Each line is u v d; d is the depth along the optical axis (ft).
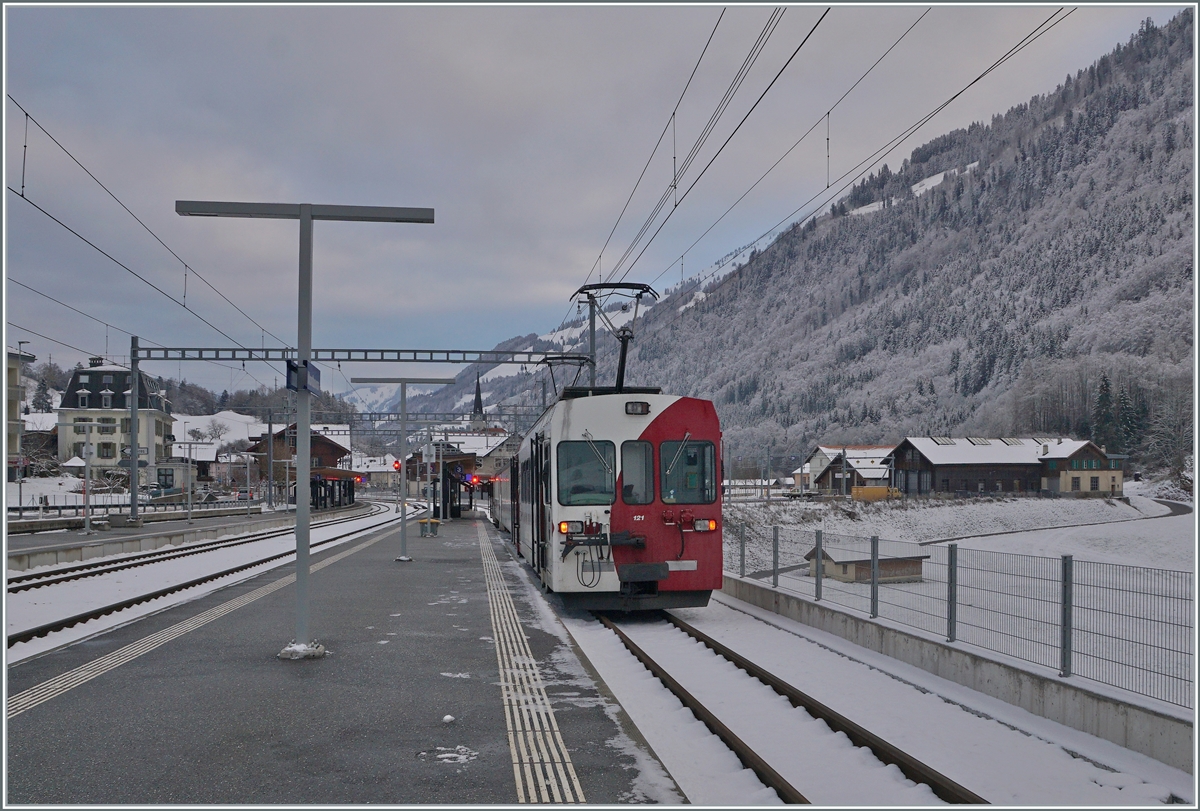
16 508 173.78
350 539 125.59
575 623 47.65
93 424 119.96
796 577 48.55
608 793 19.89
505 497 119.14
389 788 20.13
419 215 37.68
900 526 202.69
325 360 98.07
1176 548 179.42
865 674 33.04
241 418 466.70
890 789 20.51
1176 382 347.36
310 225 36.88
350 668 33.40
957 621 32.19
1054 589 27.89
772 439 546.67
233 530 131.64
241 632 41.52
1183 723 21.39
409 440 225.35
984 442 321.32
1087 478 300.40
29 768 21.50
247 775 21.01
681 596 47.93
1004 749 23.58
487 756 22.59
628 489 47.83
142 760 22.08
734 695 30.25
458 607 51.08
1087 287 604.08
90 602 52.75
